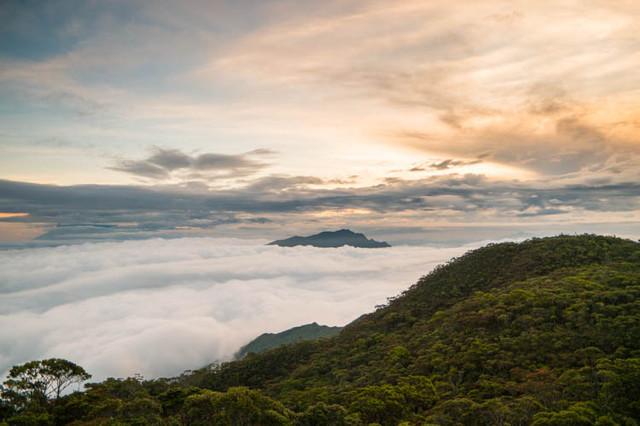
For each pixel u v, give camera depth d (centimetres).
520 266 10800
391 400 5416
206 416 4859
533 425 3959
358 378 7531
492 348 6347
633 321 5722
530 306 7206
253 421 4625
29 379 5759
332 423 4984
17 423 4950
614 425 3822
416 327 9531
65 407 5609
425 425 4572
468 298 9856
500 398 4894
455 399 5047
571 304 6794
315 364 9656
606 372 4597
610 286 7462
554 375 5094
